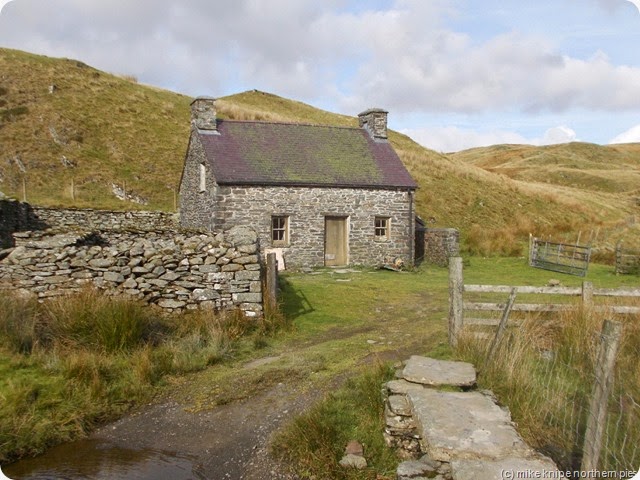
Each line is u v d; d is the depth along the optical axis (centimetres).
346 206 2206
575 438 550
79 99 3816
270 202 2091
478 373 666
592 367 695
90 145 3391
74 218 2253
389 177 2298
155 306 1010
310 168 2209
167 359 809
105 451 579
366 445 549
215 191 2033
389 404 582
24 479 519
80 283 989
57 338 802
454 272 834
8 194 2728
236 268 1055
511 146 15338
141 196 3058
